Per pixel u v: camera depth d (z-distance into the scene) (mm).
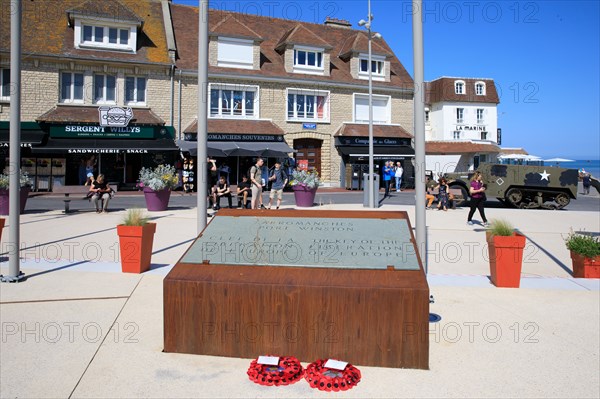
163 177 16156
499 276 7258
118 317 5582
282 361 4207
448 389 3930
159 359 4406
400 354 4230
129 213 8078
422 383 4008
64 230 11953
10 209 7055
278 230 5102
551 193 20141
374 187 18500
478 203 14070
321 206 18609
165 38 27688
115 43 25938
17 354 4551
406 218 5340
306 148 30625
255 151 26406
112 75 25672
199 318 4469
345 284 4262
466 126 46469
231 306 4402
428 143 42312
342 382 3885
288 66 29906
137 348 4672
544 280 7758
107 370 4219
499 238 7254
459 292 6953
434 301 6461
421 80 6277
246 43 28703
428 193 19484
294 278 4387
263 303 4352
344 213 5488
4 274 7371
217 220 5344
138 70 25844
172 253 9500
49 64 24375
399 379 4055
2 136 23422
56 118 24000
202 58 7250
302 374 4102
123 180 25969
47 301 6152
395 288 4199
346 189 30406
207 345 4477
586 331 5371
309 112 30625
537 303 6434
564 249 10820
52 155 24578
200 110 7293
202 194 7277
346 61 32938
